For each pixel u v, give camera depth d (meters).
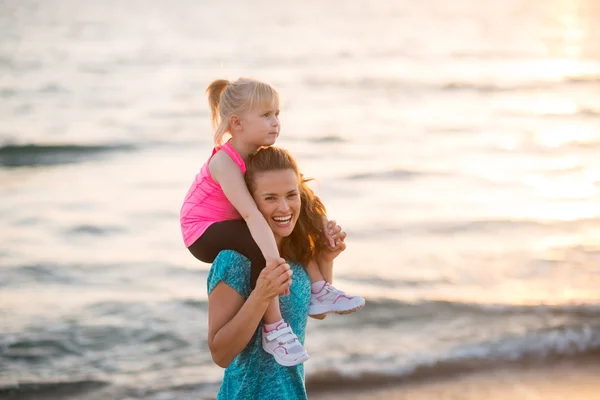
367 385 7.02
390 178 17.86
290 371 2.74
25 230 12.98
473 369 7.34
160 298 9.56
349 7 89.69
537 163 20.08
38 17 67.06
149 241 12.34
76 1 89.69
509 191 16.70
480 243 12.25
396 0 104.38
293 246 2.82
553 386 6.90
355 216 14.10
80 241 12.33
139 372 7.48
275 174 2.64
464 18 76.88
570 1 108.00
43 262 11.10
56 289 9.93
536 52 49.28
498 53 48.59
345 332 8.34
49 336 8.29
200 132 23.78
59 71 36.06
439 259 11.27
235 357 2.72
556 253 11.63
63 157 20.33
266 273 2.43
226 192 2.66
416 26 67.00
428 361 7.50
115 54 43.44
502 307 8.99
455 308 9.02
